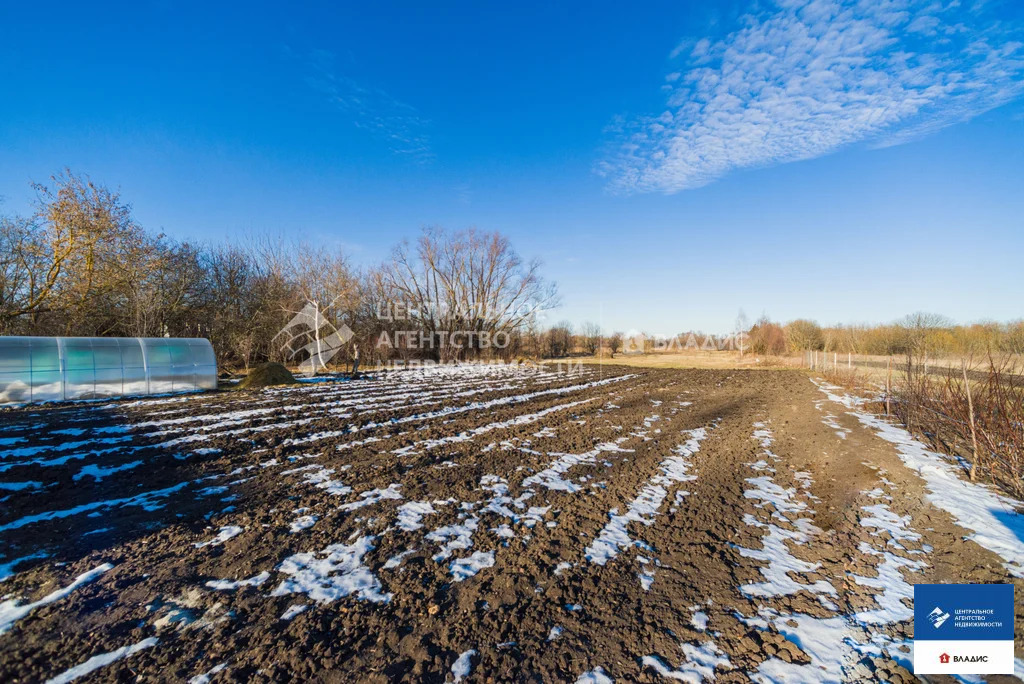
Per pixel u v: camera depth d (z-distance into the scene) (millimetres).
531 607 3572
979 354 10625
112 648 2939
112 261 18969
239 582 3762
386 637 3148
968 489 6316
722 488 6570
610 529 5078
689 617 3520
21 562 3922
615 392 16875
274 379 17062
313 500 5578
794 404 14195
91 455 6961
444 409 12164
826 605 3719
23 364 11539
